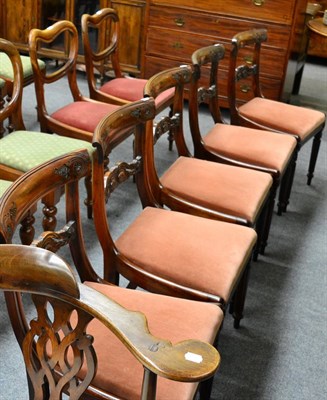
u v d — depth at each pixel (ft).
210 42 13.29
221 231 6.01
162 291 5.42
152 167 6.70
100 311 3.20
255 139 8.55
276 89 13.20
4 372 6.06
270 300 7.66
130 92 10.18
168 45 13.65
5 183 6.81
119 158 11.12
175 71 6.97
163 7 13.32
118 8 14.02
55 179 4.41
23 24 15.14
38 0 14.78
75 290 3.18
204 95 8.42
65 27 9.12
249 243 5.96
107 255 5.53
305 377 6.40
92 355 3.43
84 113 8.98
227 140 8.43
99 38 14.56
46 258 3.17
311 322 7.31
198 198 6.81
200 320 4.69
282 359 6.64
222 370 6.38
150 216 6.16
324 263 8.63
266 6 12.55
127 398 4.04
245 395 6.07
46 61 16.31
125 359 4.21
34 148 7.60
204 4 12.98
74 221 4.83
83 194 9.66
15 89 8.13
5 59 10.27
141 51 14.21
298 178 11.27
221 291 5.28
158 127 6.81
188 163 7.48
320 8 15.53
